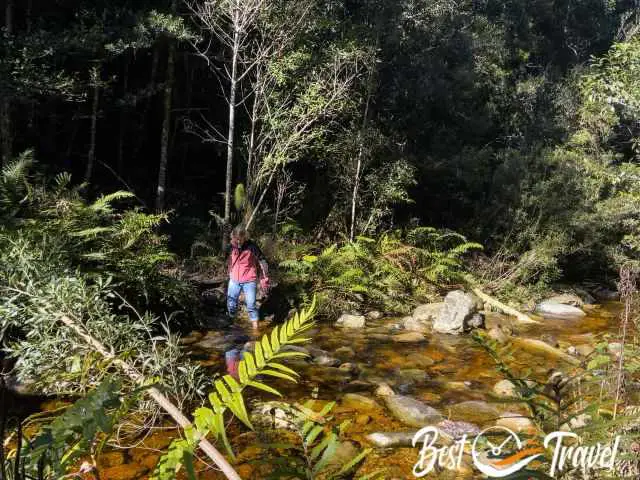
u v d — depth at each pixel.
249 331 7.09
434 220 14.47
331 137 11.60
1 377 1.21
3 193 6.81
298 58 10.18
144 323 4.15
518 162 13.73
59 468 1.20
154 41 10.17
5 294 3.92
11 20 9.41
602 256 12.98
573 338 7.50
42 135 12.27
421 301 9.96
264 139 10.11
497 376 5.49
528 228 12.29
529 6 26.33
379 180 11.57
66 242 6.04
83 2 10.66
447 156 14.18
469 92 16.45
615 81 10.04
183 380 3.98
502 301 10.27
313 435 1.51
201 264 9.30
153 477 1.31
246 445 3.38
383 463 3.28
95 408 1.20
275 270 9.06
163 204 11.37
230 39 9.87
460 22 17.98
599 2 29.33
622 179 12.56
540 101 20.16
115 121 13.88
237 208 9.99
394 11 11.38
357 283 9.34
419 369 5.69
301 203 12.14
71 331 3.58
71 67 10.97
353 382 5.10
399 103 13.84
